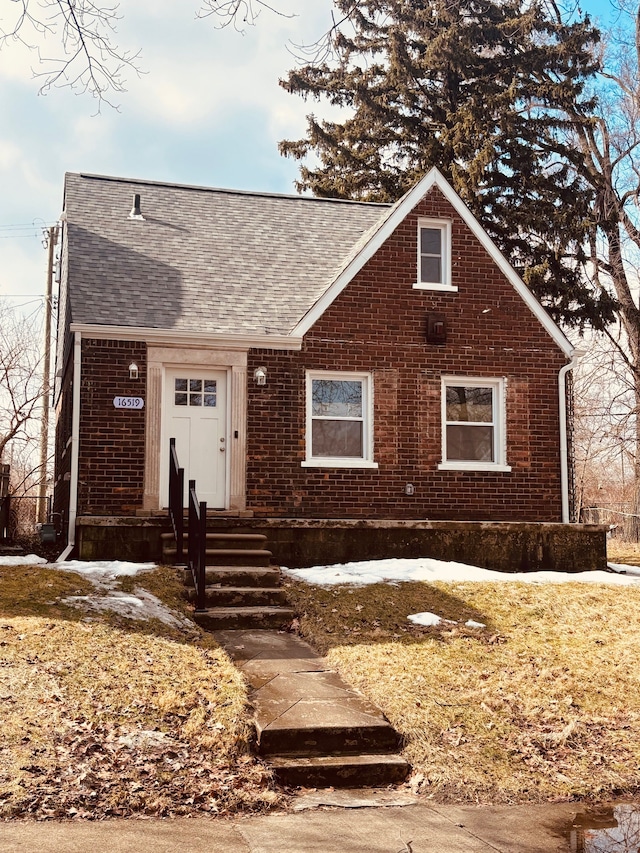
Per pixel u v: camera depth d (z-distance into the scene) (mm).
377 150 29844
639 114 29516
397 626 11094
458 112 27359
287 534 14156
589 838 6496
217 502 14875
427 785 7477
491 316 16375
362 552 14477
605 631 11523
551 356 16656
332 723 8047
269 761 7656
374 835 6332
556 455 16484
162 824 6266
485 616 11758
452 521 15281
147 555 13500
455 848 6156
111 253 16172
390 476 15531
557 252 27469
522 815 6969
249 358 15047
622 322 30453
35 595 10273
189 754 7406
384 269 15859
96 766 6898
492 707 8891
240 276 16516
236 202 18953
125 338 14438
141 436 14414
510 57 27703
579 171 28031
